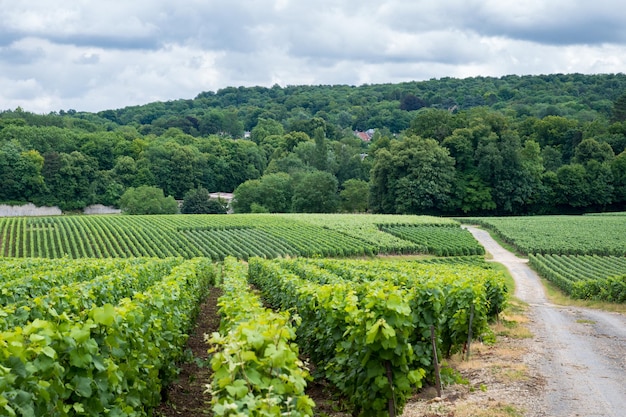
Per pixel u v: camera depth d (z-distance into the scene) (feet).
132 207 310.86
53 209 322.14
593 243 187.11
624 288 91.09
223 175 401.90
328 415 31.60
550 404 31.86
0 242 192.44
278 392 17.44
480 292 47.39
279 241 197.88
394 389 26.50
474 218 265.13
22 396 15.62
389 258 181.37
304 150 416.46
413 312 34.91
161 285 42.50
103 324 21.79
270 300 71.36
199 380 39.99
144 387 26.84
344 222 237.25
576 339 53.83
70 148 384.88
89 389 19.17
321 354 37.37
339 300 32.12
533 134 379.76
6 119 425.69
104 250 181.47
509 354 45.32
